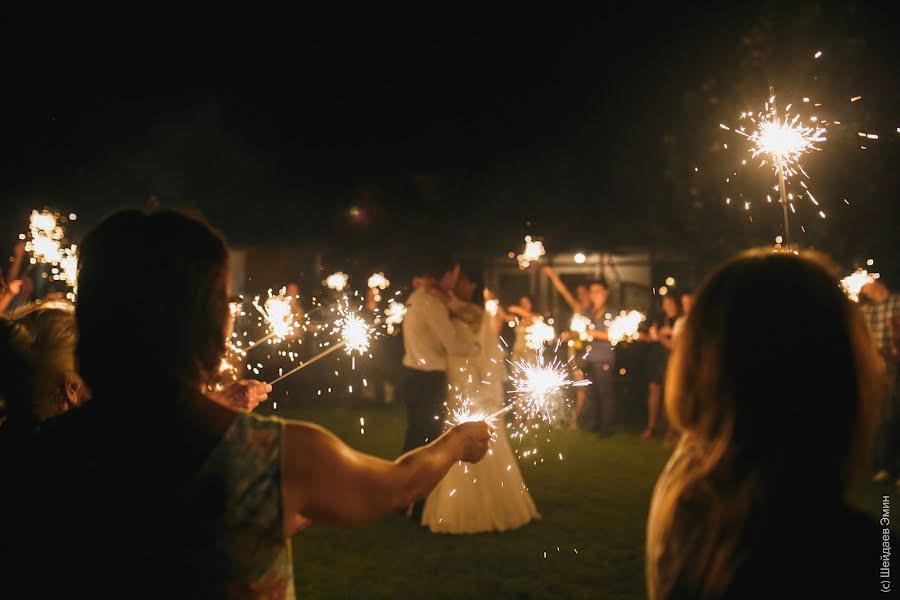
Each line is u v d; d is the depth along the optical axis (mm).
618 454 9117
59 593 1341
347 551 5527
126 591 1312
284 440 1410
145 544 1318
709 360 1375
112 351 1428
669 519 1363
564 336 10328
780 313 1329
